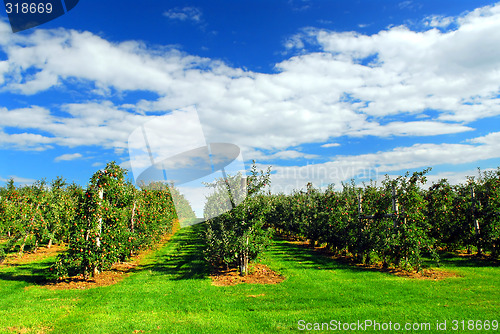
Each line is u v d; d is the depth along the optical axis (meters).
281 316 5.94
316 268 10.60
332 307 6.45
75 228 9.52
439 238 13.25
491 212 11.47
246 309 6.48
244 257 9.77
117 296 7.58
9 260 12.78
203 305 6.79
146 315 6.18
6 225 13.34
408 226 10.01
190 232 23.20
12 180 16.50
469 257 12.04
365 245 11.27
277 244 17.22
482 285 7.85
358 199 12.48
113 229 10.19
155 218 15.59
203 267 11.16
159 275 10.12
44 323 5.80
